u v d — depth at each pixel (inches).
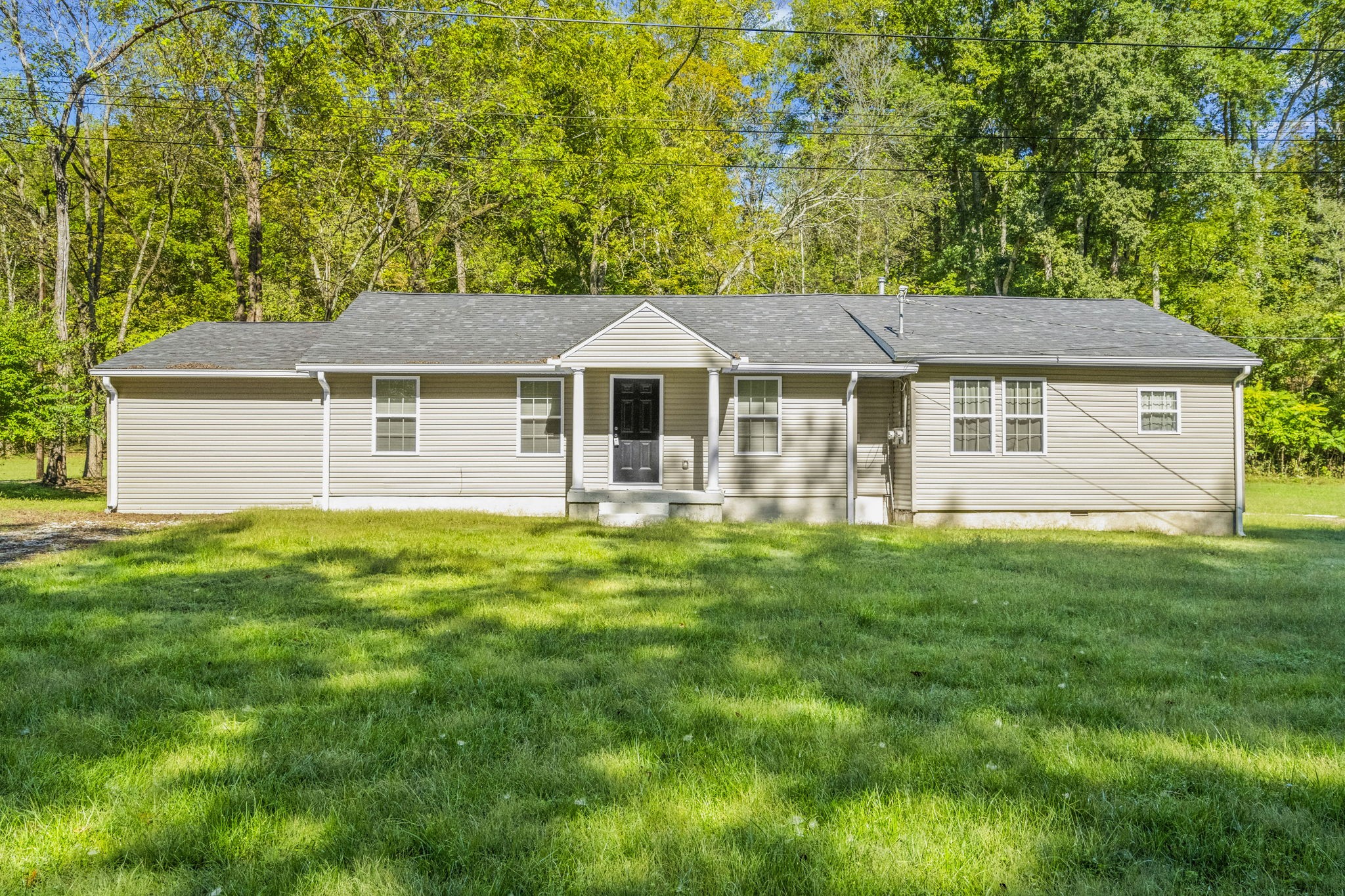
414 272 1082.7
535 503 690.8
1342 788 163.6
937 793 160.4
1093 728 199.3
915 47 1526.8
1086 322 748.0
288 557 438.6
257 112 928.3
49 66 844.0
